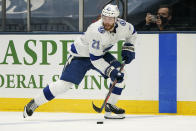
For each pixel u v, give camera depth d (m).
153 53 17.03
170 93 17.00
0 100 17.83
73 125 14.61
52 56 17.48
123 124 14.78
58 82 15.30
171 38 16.92
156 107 17.09
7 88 17.77
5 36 17.66
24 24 18.14
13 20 18.16
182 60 16.89
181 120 15.62
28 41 17.58
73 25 18.03
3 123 15.02
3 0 17.94
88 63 15.09
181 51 16.89
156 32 17.00
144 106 17.14
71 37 17.39
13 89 17.72
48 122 15.25
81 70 15.16
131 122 15.21
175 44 16.92
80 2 17.75
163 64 16.98
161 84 17.03
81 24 17.80
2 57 17.72
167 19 17.59
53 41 17.47
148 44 17.03
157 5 17.58
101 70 14.16
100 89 17.28
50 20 18.09
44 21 18.08
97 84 17.30
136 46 17.09
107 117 16.03
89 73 17.31
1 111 17.77
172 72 16.95
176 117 16.31
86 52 14.83
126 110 17.23
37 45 17.55
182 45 16.89
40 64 17.55
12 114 17.02
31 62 17.59
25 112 15.59
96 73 17.27
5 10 17.98
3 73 17.75
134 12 17.66
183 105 16.95
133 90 17.14
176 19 17.59
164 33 16.97
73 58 15.21
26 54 17.59
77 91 17.44
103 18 13.23
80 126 14.39
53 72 17.50
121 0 17.62
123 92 17.19
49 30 18.08
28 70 17.61
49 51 17.50
